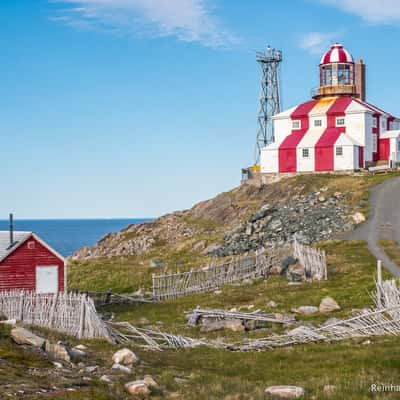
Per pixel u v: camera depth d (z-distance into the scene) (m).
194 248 66.12
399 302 25.14
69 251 184.38
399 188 69.69
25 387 13.84
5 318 25.38
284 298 33.88
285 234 59.84
